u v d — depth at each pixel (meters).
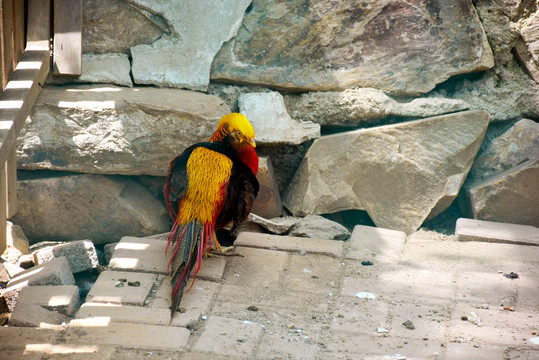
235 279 4.17
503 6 5.36
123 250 4.43
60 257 4.34
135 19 5.18
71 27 4.99
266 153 5.49
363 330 3.53
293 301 3.90
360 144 5.22
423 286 4.09
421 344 3.36
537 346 3.30
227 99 5.45
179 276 3.70
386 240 4.83
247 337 3.42
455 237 4.96
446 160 5.25
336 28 5.33
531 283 4.12
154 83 5.24
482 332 3.48
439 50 5.41
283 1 5.29
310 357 3.23
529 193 5.14
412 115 5.43
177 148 4.93
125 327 3.46
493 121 5.55
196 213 3.82
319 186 5.28
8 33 4.40
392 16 5.32
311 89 5.45
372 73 5.44
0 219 4.18
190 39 5.24
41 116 4.79
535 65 5.42
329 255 4.57
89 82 5.18
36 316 3.58
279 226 5.02
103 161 4.91
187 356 3.21
